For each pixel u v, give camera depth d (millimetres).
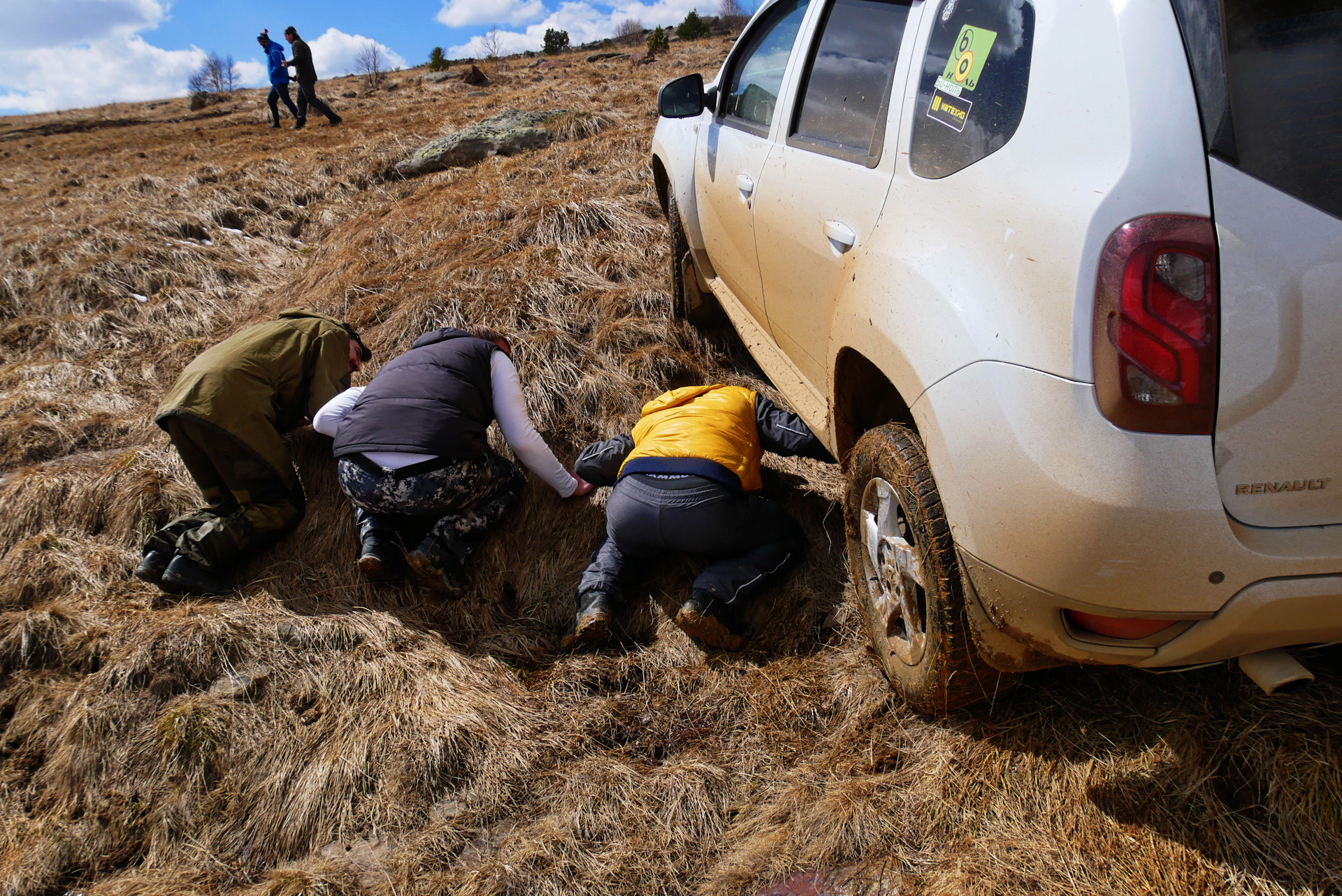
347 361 3375
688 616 2377
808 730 2176
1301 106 1227
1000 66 1569
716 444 2555
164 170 9469
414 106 13805
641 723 2326
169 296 5488
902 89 1890
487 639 2762
